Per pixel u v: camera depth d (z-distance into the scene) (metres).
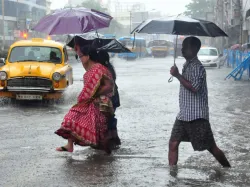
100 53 7.98
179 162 7.50
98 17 9.20
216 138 9.52
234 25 53.78
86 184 6.31
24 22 84.25
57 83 14.60
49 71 14.69
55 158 7.74
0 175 6.71
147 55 66.88
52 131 10.23
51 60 15.69
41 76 14.48
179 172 6.90
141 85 22.05
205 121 6.66
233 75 26.70
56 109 13.76
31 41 16.17
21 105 14.61
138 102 15.47
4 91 14.45
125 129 10.55
